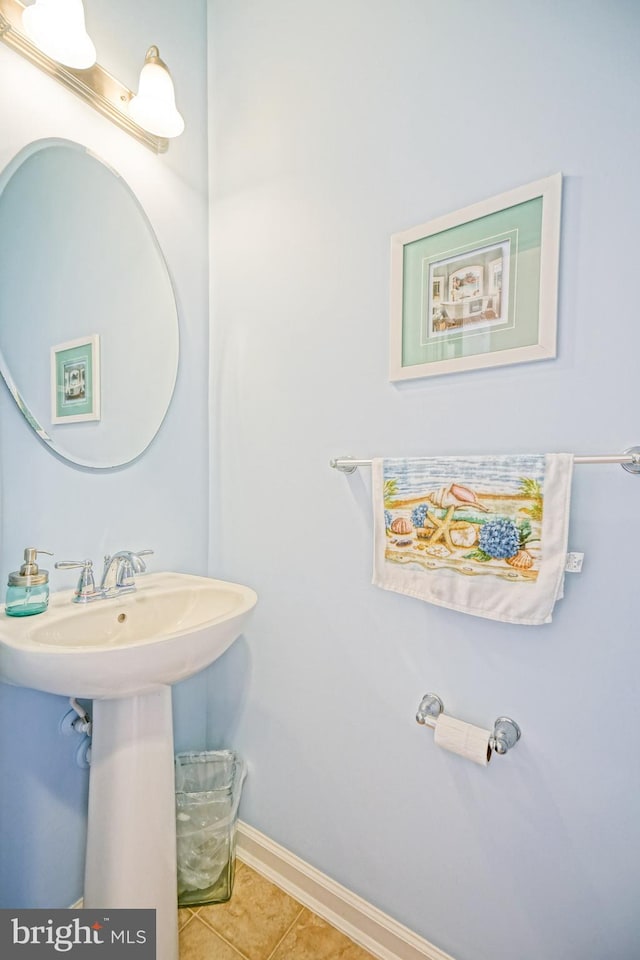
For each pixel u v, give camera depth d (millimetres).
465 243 886
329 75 1076
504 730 856
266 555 1254
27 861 951
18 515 923
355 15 1026
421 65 936
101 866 898
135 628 1007
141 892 903
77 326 1031
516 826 872
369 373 1040
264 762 1279
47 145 946
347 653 1102
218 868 1188
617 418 751
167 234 1244
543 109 794
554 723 825
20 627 794
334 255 1088
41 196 947
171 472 1278
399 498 945
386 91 987
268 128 1203
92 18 1025
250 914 1150
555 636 818
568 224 774
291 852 1225
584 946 807
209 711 1428
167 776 957
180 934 1094
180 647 792
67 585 1024
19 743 930
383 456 1024
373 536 1029
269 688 1260
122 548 1149
